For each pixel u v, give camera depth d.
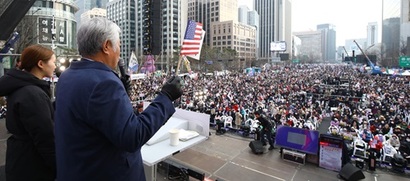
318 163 6.54
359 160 6.70
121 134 1.09
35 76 2.08
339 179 5.91
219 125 9.20
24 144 2.03
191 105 17.38
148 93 22.11
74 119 1.20
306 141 6.76
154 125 1.26
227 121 11.02
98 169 1.20
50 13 50.31
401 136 10.49
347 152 6.49
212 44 122.25
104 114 1.11
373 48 116.06
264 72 71.19
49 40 40.94
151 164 2.00
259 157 6.93
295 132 6.92
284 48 111.44
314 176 6.00
